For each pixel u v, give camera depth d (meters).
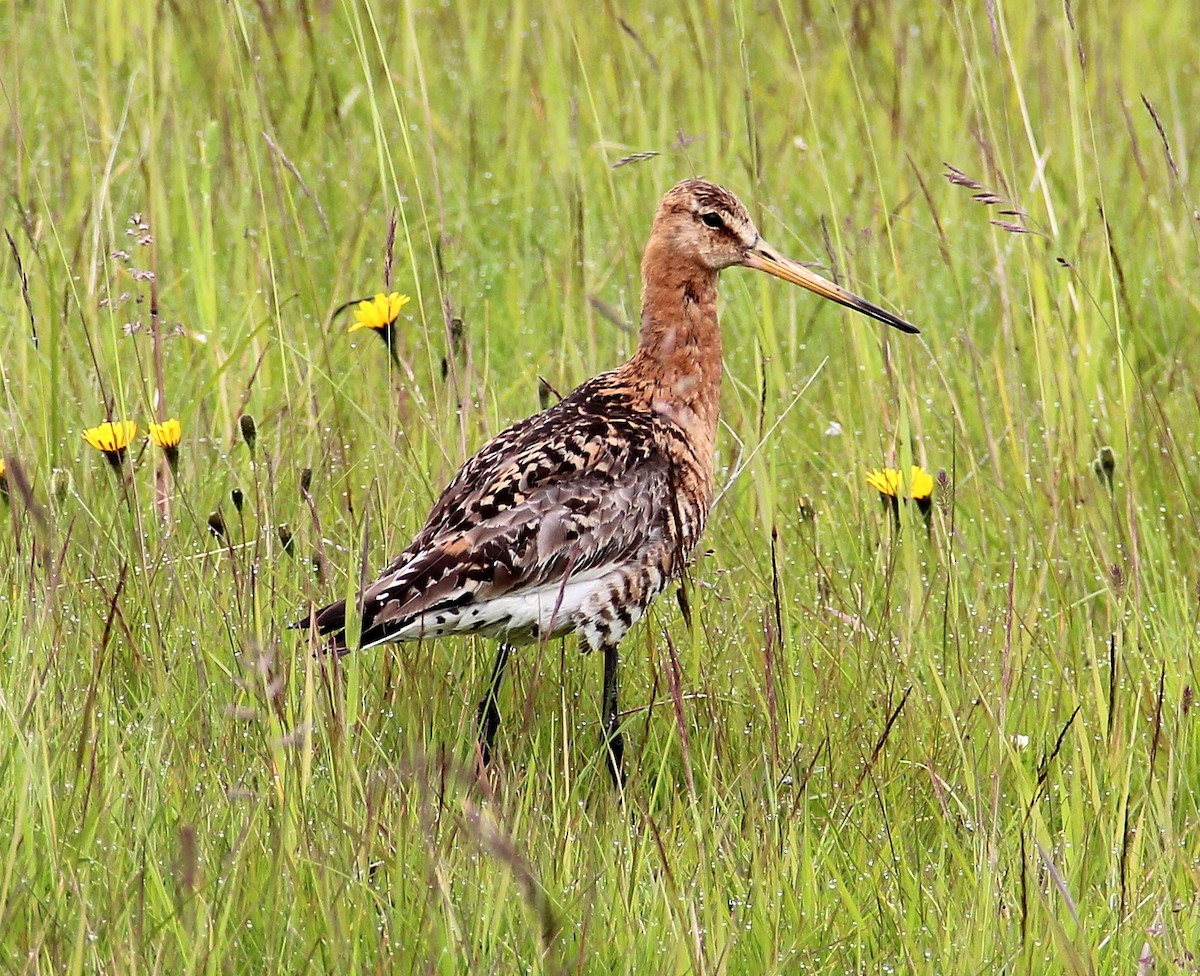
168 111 15.09
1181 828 9.00
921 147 16.53
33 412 12.02
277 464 11.39
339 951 7.20
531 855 8.12
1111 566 10.28
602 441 10.12
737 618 10.62
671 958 7.45
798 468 12.59
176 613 10.02
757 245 11.09
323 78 17.09
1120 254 15.12
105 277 12.48
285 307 13.51
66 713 8.60
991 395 13.39
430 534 9.80
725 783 9.29
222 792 8.29
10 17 16.69
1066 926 7.99
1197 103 17.81
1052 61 17.66
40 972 6.90
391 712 9.61
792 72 17.48
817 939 7.88
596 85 16.91
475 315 14.34
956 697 10.02
